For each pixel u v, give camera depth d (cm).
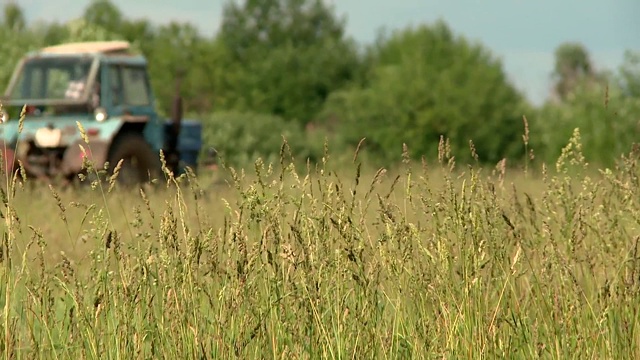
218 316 1611
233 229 1605
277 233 1623
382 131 12788
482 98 12619
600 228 1888
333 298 1642
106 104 5650
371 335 1617
